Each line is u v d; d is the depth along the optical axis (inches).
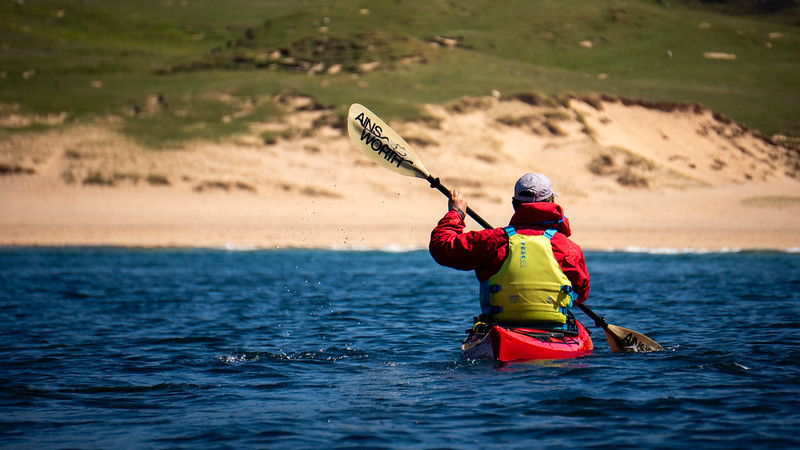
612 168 1729.8
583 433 176.6
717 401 202.7
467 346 240.2
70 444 173.9
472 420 187.9
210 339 331.9
